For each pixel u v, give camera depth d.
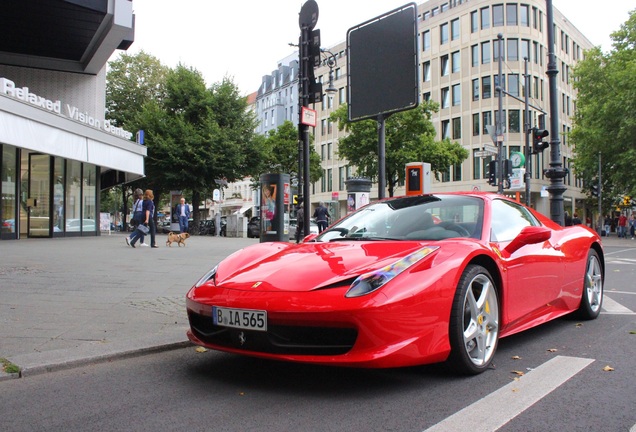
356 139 34.16
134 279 7.86
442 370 3.40
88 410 2.84
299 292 3.01
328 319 2.85
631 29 35.19
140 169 24.80
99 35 20.56
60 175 20.47
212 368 3.67
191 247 15.41
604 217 52.28
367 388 3.14
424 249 3.32
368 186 14.59
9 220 17.67
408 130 33.34
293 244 4.24
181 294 6.59
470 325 3.36
